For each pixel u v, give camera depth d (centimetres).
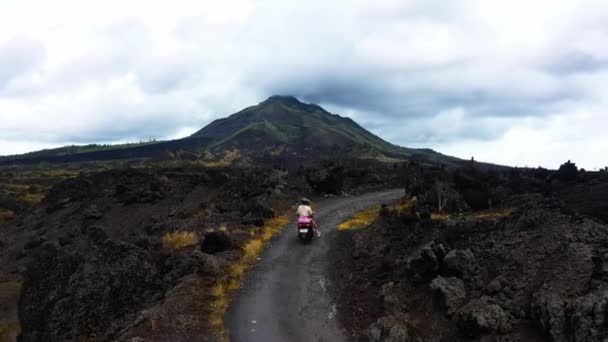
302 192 3831
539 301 1017
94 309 1797
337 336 1266
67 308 1869
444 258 1354
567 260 1112
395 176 4712
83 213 5300
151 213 4669
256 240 2183
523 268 1205
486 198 2262
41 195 9981
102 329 1709
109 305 1789
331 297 1545
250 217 2742
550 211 1405
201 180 5175
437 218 2020
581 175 2500
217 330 1292
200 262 1716
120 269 1905
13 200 8962
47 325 1898
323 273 1783
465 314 1102
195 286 1575
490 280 1252
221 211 3188
